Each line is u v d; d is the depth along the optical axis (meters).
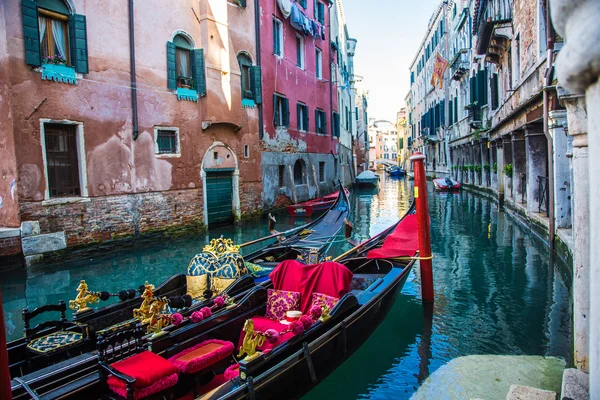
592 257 0.97
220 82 13.60
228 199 14.74
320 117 22.97
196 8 13.11
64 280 8.51
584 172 3.44
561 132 8.41
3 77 8.84
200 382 4.06
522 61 11.93
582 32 0.85
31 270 8.97
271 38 17.34
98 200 10.45
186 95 12.77
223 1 13.56
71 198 9.88
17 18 8.94
